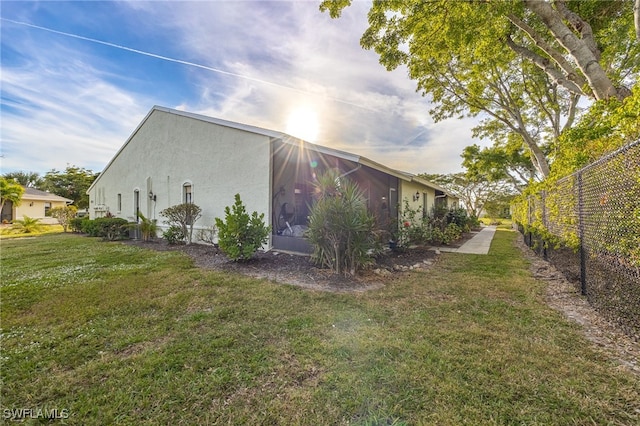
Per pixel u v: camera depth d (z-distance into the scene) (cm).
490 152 2045
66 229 1742
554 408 193
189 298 423
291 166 1072
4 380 229
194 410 196
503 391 209
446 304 397
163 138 1164
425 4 620
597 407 193
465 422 181
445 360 249
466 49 863
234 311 372
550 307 383
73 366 250
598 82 547
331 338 295
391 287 482
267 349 273
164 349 276
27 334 311
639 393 206
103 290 463
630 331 290
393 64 843
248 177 842
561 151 600
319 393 210
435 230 1079
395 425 179
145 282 509
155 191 1206
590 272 399
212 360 255
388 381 221
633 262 282
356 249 550
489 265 671
